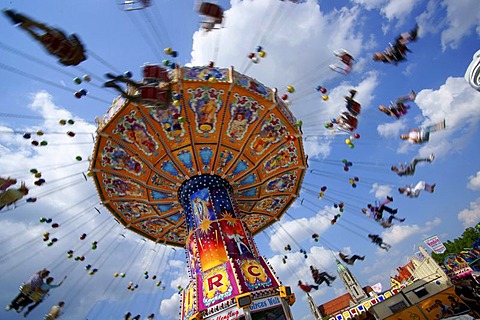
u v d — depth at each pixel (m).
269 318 11.74
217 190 16.08
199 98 14.12
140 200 16.97
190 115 14.57
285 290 12.30
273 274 13.06
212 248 13.75
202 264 13.48
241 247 13.93
